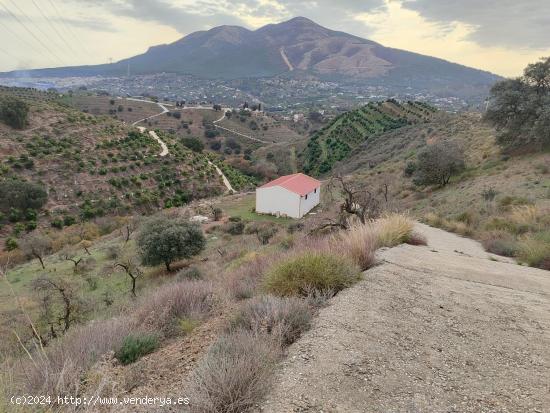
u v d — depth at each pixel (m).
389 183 42.75
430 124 77.31
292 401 2.65
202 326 5.11
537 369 3.37
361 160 72.06
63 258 29.56
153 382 3.40
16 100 59.91
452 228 20.36
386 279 6.22
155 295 7.02
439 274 7.21
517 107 37.97
